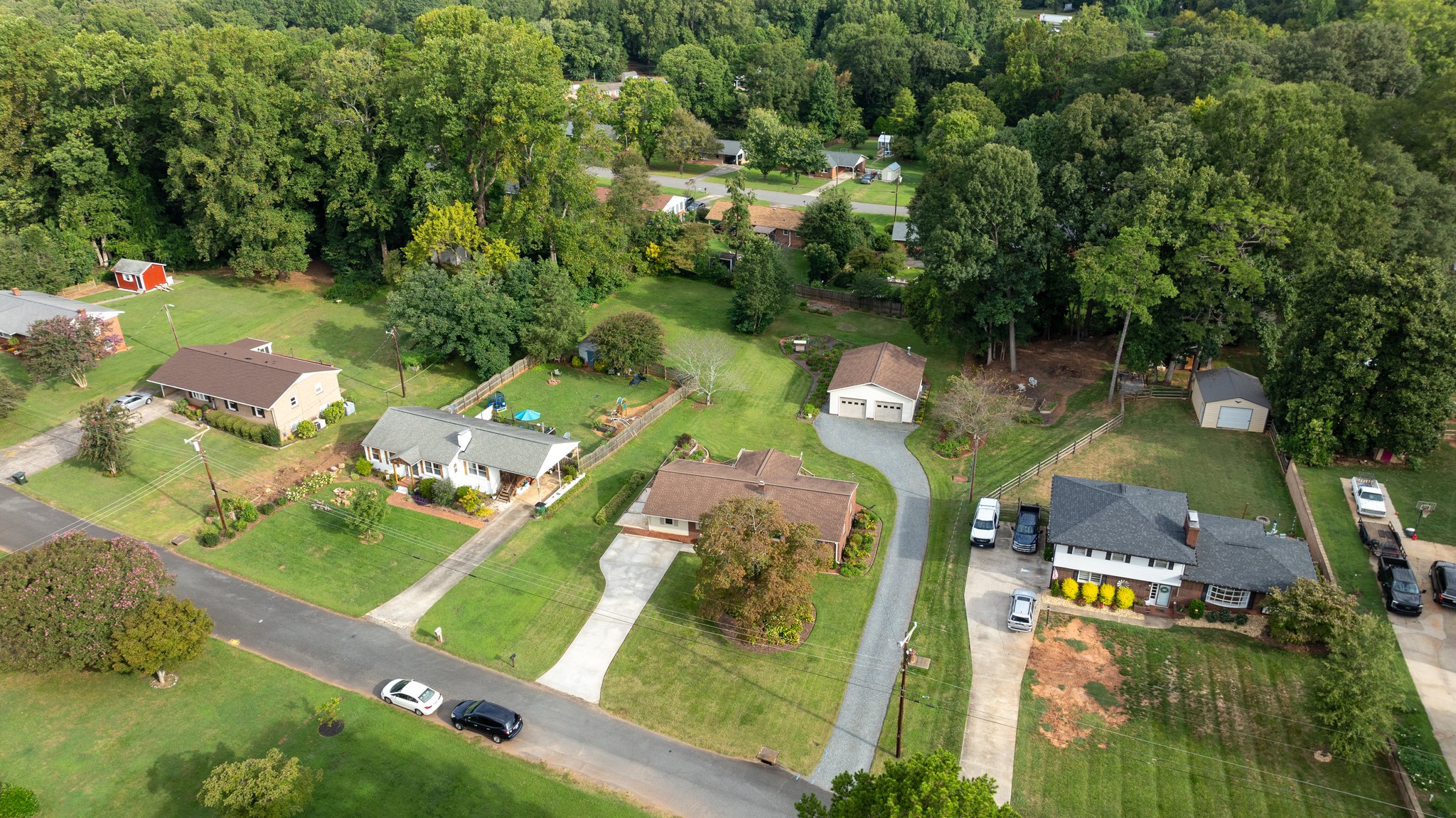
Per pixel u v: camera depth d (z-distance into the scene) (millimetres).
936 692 47594
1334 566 52156
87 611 45281
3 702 47344
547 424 74375
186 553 58531
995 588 54812
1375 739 40156
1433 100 79812
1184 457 65312
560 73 91875
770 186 151500
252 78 90875
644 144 156000
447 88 86938
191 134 89625
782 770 43812
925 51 177625
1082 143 79500
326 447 70312
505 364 80125
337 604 54750
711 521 50000
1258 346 75562
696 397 79625
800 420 76938
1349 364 58062
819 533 54219
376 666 50219
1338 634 44062
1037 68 155500
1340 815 39469
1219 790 41125
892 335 94000
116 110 91875
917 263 117938
